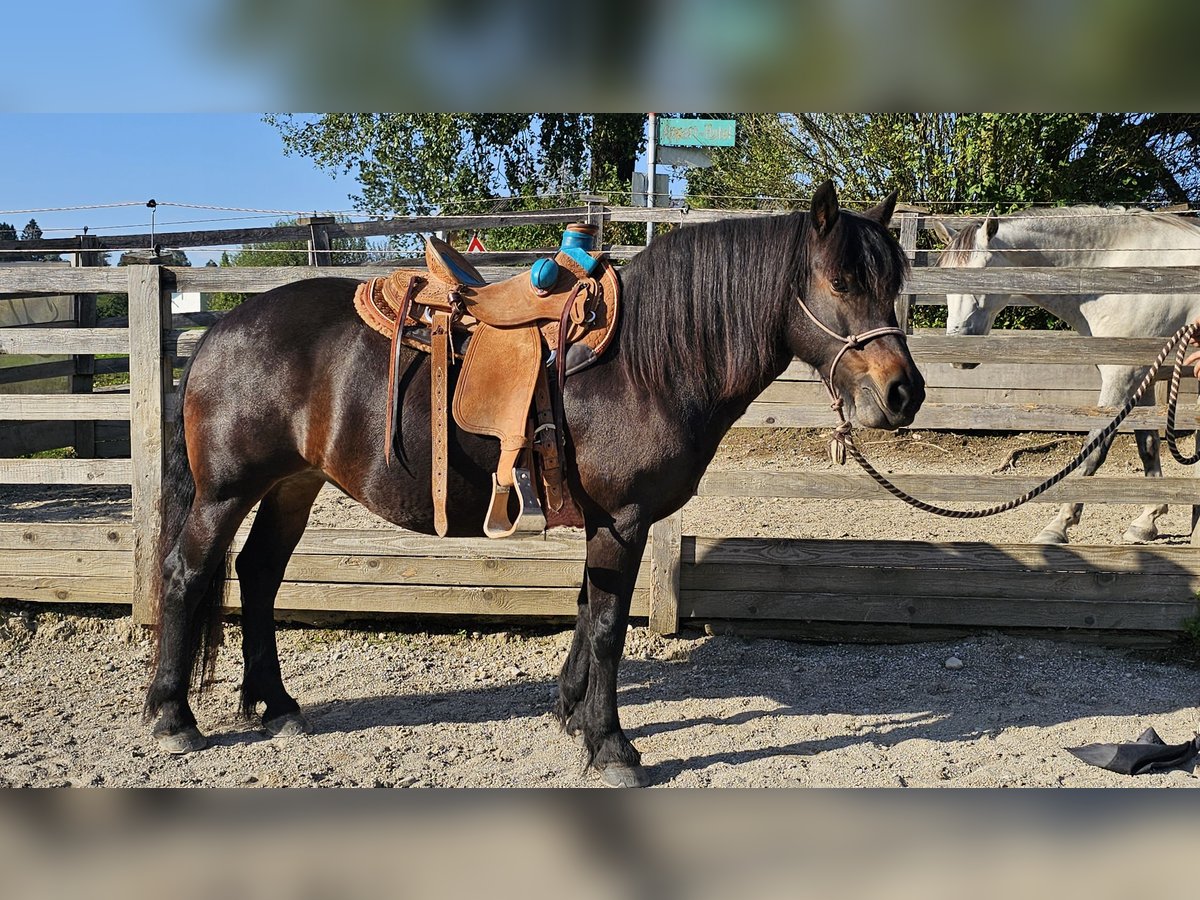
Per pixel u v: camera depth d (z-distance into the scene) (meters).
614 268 3.09
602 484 2.88
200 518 3.11
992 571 4.15
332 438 3.00
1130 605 4.12
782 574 4.18
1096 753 3.17
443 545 4.21
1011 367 7.93
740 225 2.94
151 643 4.19
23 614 4.29
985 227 5.78
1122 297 5.38
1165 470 7.14
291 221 9.52
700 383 2.89
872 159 10.84
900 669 3.99
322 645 4.25
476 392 2.86
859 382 2.77
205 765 3.12
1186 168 10.68
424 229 9.05
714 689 3.80
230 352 3.08
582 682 3.33
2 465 4.18
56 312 8.87
